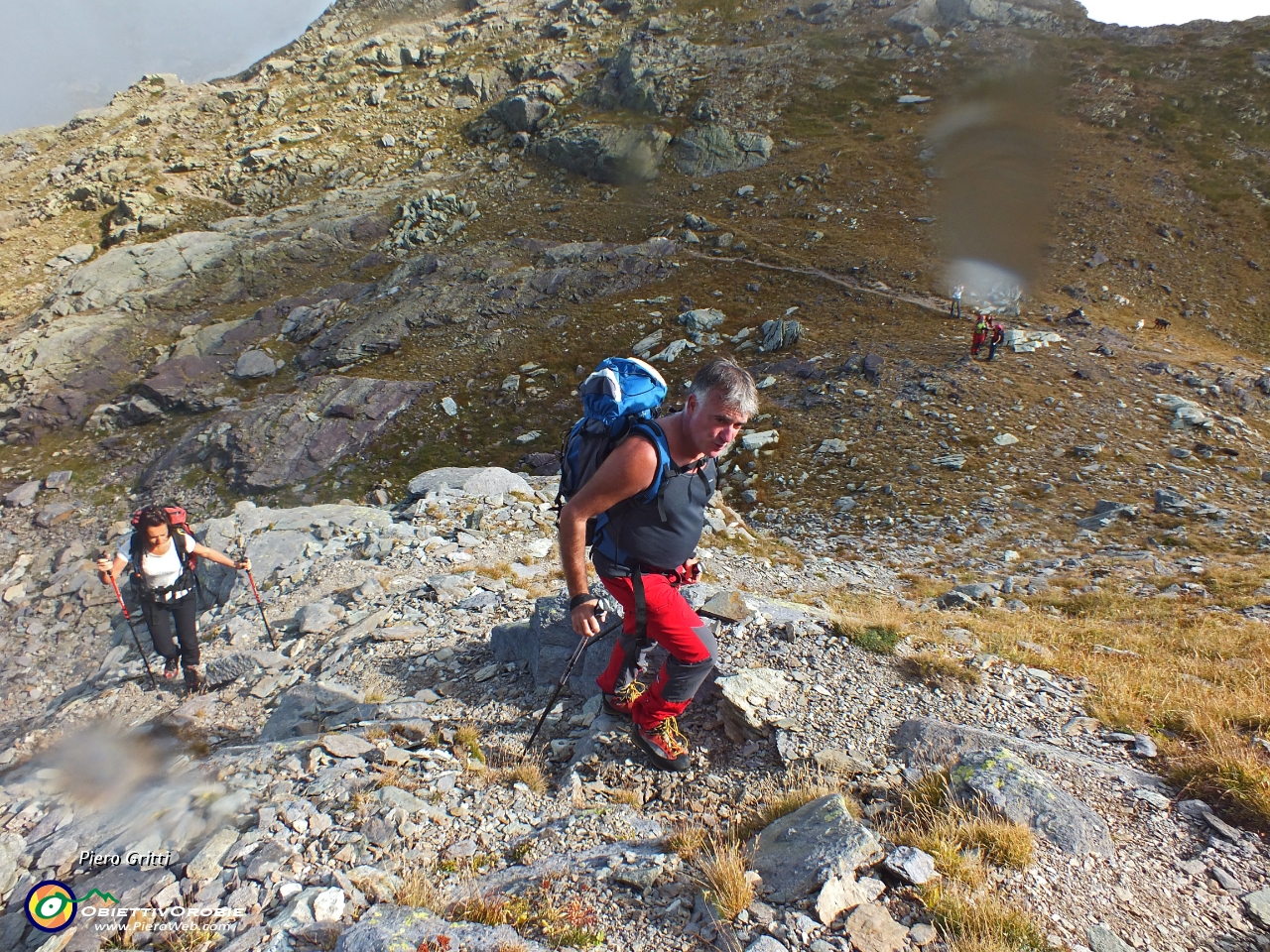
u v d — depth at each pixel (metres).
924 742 3.54
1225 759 3.40
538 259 55.44
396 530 11.20
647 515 2.82
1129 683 4.76
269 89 89.06
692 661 3.16
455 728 4.32
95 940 2.63
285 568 10.36
